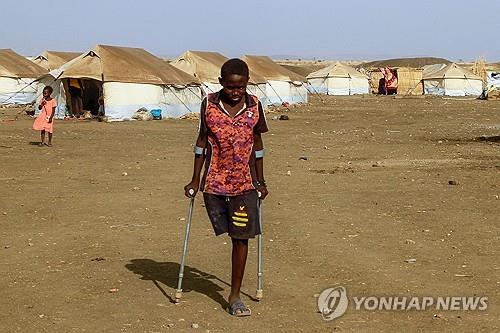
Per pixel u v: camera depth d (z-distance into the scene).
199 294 7.39
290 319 6.63
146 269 8.35
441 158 19.36
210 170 6.76
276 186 14.48
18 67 47.88
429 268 8.22
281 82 52.34
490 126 31.22
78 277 8.05
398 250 9.06
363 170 16.91
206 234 10.17
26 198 13.33
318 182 15.00
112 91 35.09
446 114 41.00
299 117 38.84
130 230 10.52
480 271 8.06
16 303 7.16
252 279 7.90
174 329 6.39
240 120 6.69
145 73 36.12
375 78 83.81
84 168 17.69
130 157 20.05
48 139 23.53
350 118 38.06
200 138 6.84
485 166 17.31
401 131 29.17
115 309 6.95
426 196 12.99
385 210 11.72
